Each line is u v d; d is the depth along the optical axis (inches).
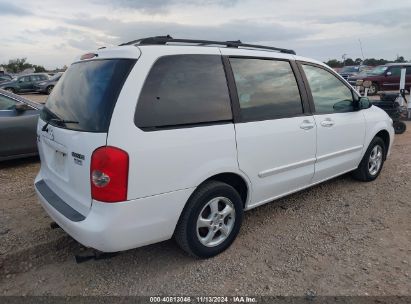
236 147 128.0
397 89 754.2
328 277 119.8
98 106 107.7
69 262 130.6
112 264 128.4
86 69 122.5
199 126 119.1
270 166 142.1
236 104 130.4
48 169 134.0
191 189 117.6
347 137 179.6
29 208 173.3
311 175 163.0
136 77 108.2
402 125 356.5
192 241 122.6
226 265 127.1
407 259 128.9
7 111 243.3
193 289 114.9
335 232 149.8
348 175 216.1
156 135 108.7
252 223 158.6
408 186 199.9
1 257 129.2
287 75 152.8
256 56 142.1
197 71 122.4
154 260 130.6
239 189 139.8
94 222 105.2
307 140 155.6
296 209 172.4
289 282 117.6
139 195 106.7
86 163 106.0
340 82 181.3
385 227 153.2
